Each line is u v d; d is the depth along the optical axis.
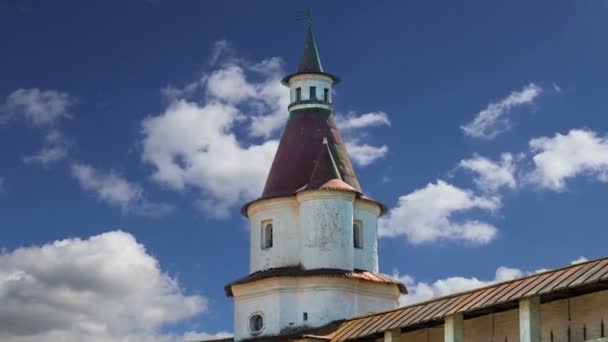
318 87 68.38
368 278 62.50
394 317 53.28
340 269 62.03
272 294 61.78
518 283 47.38
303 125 67.19
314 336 56.16
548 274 46.34
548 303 48.44
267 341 60.12
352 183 65.62
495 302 46.84
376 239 65.50
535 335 45.12
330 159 64.38
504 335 50.31
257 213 65.06
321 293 61.25
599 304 46.12
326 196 62.78
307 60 68.94
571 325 47.22
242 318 62.94
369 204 65.12
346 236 62.81
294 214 63.91
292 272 61.75
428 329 54.06
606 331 45.56
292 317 61.25
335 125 67.94
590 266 44.50
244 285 62.88
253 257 64.81
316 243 62.38
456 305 49.47
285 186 65.06
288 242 63.50
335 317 60.91
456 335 48.56
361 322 56.03
